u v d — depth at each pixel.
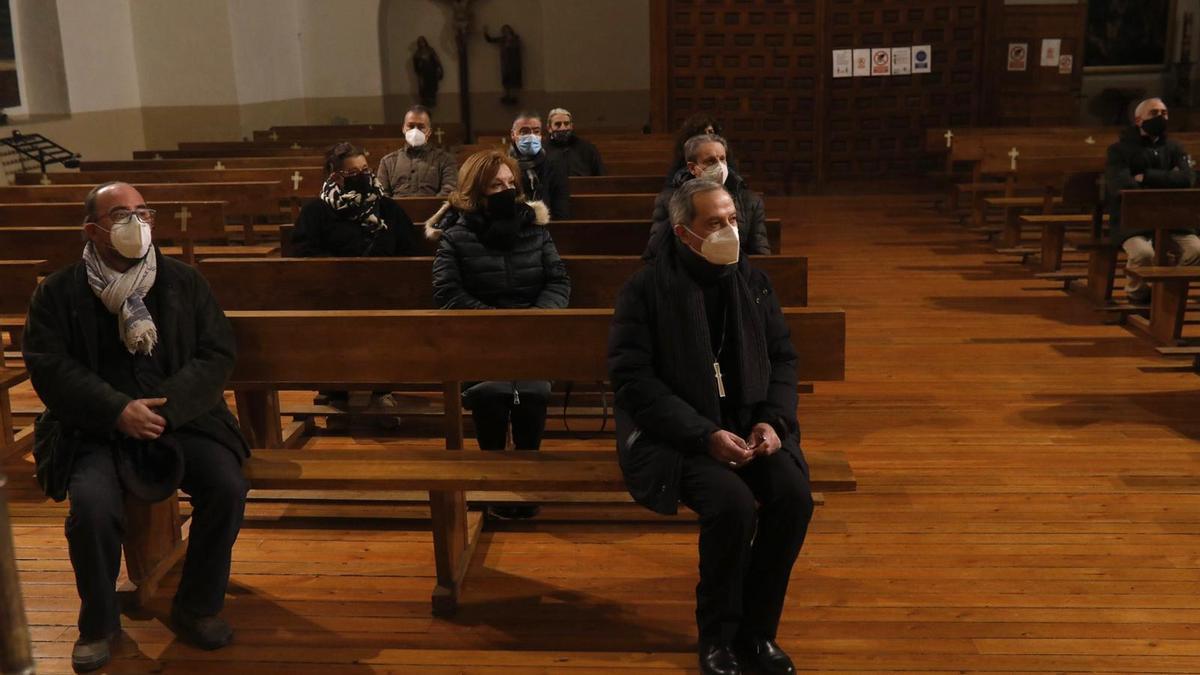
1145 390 5.20
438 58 17.08
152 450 2.97
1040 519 3.79
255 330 3.37
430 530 3.80
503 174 3.98
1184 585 3.31
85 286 3.03
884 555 3.54
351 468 3.14
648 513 3.84
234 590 3.39
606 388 4.83
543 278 4.12
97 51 13.16
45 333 2.98
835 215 11.14
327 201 4.74
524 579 3.43
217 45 14.17
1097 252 6.86
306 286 4.38
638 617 3.20
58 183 7.84
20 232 5.36
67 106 12.50
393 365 3.39
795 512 2.78
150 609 3.26
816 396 5.21
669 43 12.70
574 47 16.91
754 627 2.90
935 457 4.39
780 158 12.98
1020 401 5.07
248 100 14.67
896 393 5.23
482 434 3.75
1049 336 6.21
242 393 4.07
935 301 7.15
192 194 6.88
